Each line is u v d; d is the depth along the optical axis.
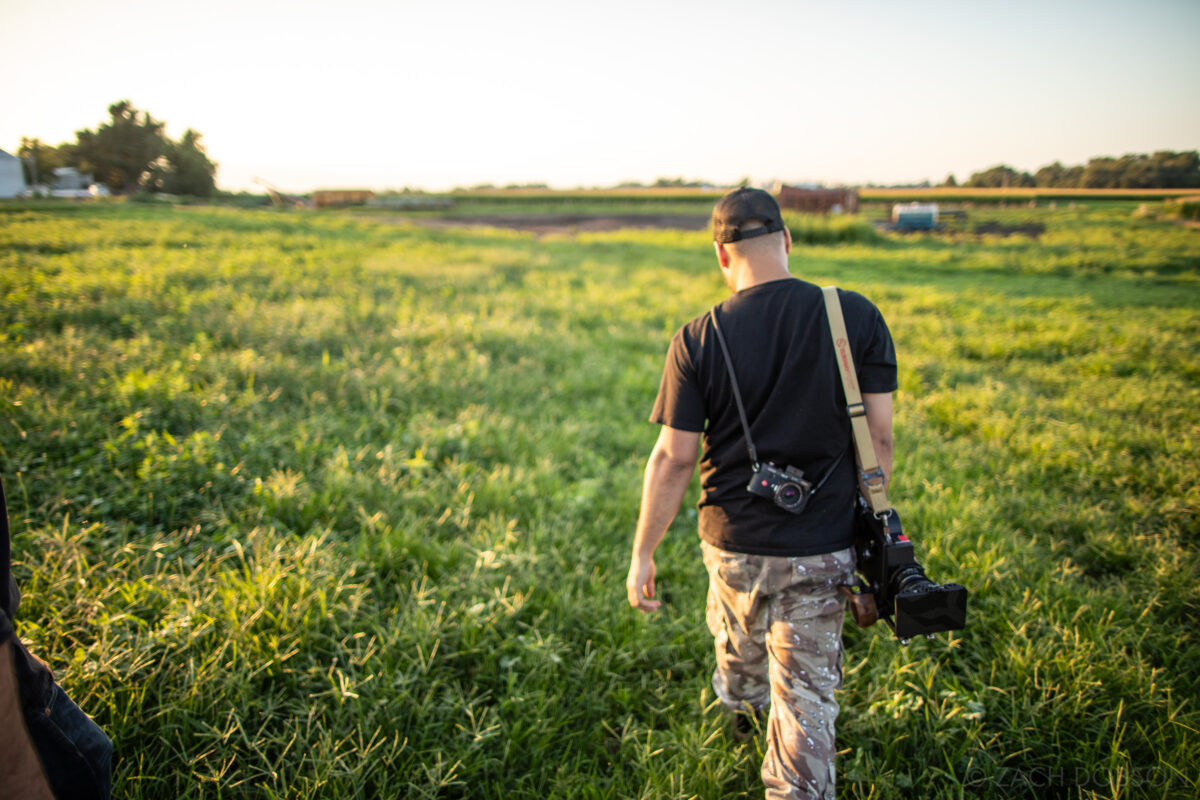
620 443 4.39
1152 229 26.80
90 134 54.41
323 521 3.02
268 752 1.77
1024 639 2.29
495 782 1.79
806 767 1.38
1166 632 2.45
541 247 21.50
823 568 1.45
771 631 1.51
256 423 3.90
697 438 1.54
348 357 5.59
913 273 17.23
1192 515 3.39
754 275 1.51
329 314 7.04
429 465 3.60
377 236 21.19
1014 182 59.94
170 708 1.75
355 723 1.84
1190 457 4.19
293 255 13.08
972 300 11.80
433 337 6.71
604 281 12.68
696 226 40.62
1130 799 1.72
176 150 59.44
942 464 4.14
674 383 1.53
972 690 2.16
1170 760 1.80
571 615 2.42
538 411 4.96
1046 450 4.29
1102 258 18.70
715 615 1.72
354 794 1.62
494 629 2.30
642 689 2.15
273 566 2.35
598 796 1.74
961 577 2.73
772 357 1.44
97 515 2.81
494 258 15.16
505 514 3.25
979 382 6.31
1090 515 3.36
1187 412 5.09
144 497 2.95
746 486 1.49
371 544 2.80
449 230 27.95
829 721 1.43
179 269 9.30
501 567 2.68
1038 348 7.81
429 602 2.32
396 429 4.15
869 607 1.45
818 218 27.34
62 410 3.66
